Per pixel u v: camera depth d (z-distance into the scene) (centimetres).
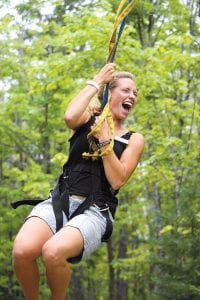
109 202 342
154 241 1184
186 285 1084
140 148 355
